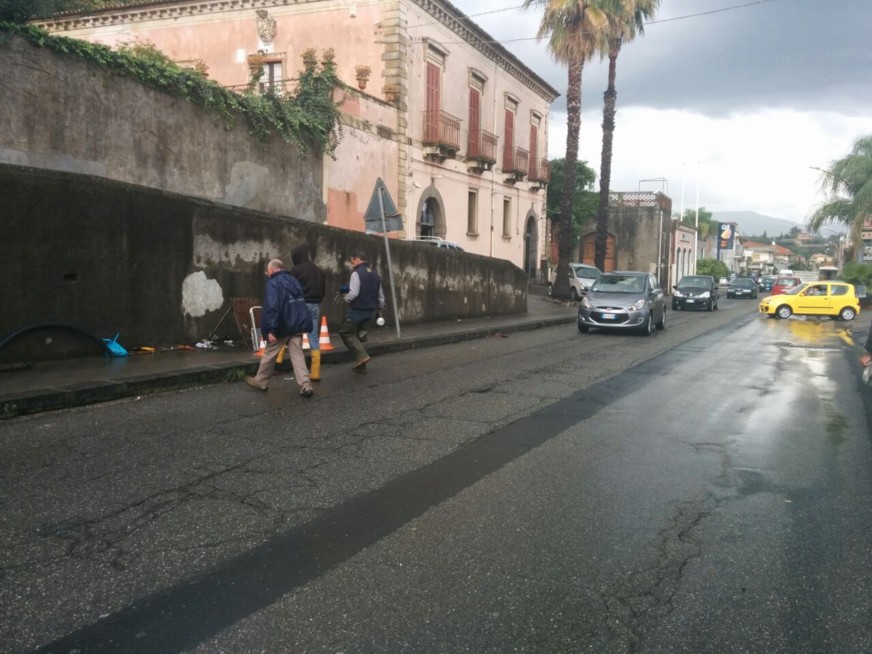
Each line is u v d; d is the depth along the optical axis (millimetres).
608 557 4023
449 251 18594
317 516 4570
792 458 6164
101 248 9711
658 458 6082
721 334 18859
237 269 11828
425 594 3545
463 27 25516
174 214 10711
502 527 4438
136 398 8125
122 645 3047
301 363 8477
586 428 7125
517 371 10852
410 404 8125
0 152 10656
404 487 5176
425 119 23703
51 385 7699
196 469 5492
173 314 10812
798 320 26078
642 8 28312
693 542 4258
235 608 3375
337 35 22453
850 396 9305
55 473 5332
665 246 49375
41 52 11117
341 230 14180
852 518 4703
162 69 12984
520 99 31750
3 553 3945
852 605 3516
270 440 6387
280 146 16125
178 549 4027
